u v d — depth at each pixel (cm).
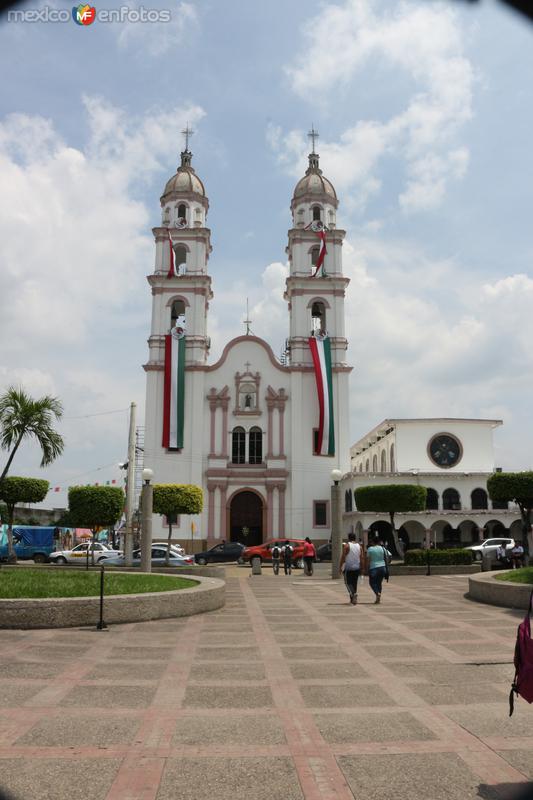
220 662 1004
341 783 537
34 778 543
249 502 5031
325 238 5428
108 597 1412
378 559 1834
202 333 5225
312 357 5194
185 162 5675
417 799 506
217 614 1608
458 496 4716
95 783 534
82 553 4191
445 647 1132
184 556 3959
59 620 1344
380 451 5812
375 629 1347
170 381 5012
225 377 5175
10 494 3725
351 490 4775
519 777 550
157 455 4959
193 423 5022
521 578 1847
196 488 3769
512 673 930
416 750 613
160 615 1492
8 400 2262
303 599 1988
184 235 5353
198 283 5244
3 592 1483
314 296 5306
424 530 4900
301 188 5600
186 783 536
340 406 5097
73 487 3428
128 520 3469
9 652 1069
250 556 4088
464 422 5053
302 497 4975
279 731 668
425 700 787
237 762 583
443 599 1928
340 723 695
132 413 3553
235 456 5084
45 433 2297
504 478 3098
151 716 714
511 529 4894
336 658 1038
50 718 702
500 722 698
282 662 1006
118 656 1045
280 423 5109
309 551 3234
